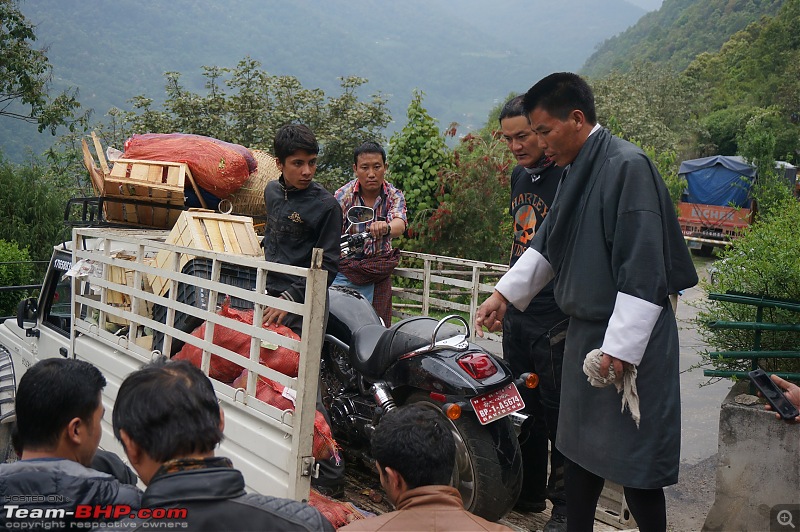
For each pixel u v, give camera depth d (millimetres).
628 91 39938
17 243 9602
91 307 4422
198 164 5098
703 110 47375
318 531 1850
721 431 3303
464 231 10094
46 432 2160
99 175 5273
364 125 13664
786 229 3910
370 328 4000
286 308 2992
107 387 4094
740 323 3492
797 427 3098
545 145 2785
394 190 5598
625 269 2527
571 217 2744
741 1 82188
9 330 5676
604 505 3709
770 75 48062
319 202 4008
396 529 1966
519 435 3729
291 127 3979
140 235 4539
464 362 3412
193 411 1826
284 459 2984
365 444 4062
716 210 22000
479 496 3361
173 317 3686
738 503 3252
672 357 2613
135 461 1869
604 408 2646
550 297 3637
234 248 4301
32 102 12391
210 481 1791
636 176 2570
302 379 2920
